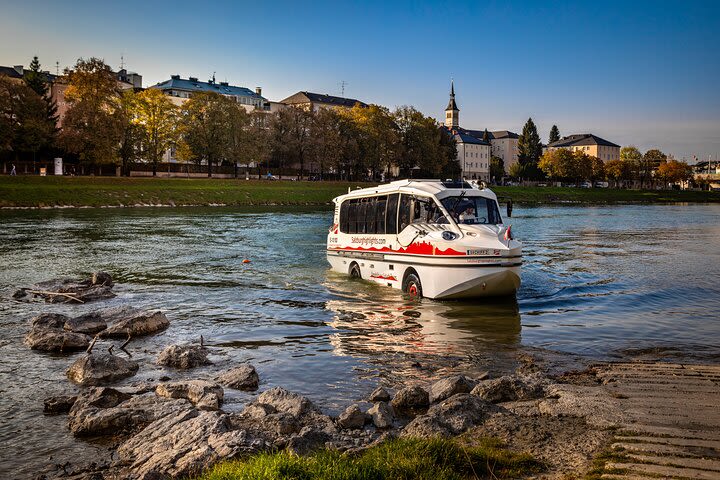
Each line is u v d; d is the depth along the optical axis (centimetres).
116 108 8400
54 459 752
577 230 5181
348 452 688
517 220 6650
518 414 853
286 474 598
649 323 1561
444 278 1773
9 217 5372
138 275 2356
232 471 620
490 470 642
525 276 2386
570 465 663
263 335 1416
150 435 785
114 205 7256
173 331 1455
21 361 1182
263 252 3125
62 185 7312
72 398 935
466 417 820
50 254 2966
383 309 1720
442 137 16438
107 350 1273
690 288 2117
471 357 1228
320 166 11500
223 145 9800
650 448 696
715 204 14512
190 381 991
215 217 5897
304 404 874
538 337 1404
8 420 879
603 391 949
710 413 830
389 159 11950
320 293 1970
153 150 9538
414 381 1065
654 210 10150
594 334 1438
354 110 11931
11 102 8331
